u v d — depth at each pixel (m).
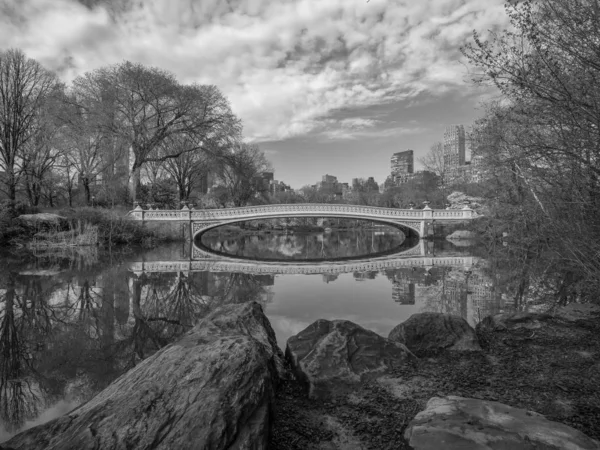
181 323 8.30
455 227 34.97
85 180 32.12
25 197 33.69
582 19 4.06
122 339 7.20
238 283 13.34
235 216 31.11
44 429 2.84
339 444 3.25
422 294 11.04
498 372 4.68
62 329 7.80
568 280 10.14
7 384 5.21
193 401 2.76
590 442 2.63
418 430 2.87
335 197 85.81
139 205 30.41
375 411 3.79
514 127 6.16
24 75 30.38
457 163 46.38
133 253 22.64
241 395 2.87
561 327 6.38
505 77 4.62
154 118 33.69
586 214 5.62
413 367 4.81
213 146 34.47
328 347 4.80
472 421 2.93
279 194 77.00
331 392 4.18
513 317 6.80
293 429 3.51
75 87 30.77
